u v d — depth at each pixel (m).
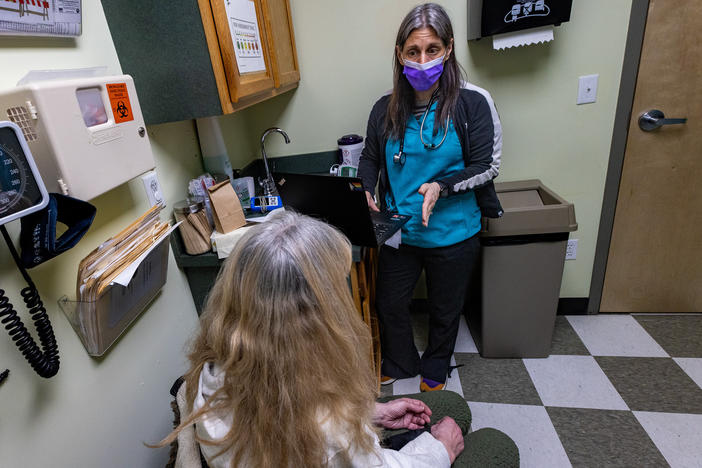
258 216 1.41
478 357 1.89
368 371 0.66
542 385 1.70
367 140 1.57
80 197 0.77
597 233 1.95
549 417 1.54
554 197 1.66
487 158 1.35
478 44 1.70
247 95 1.19
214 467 0.63
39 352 0.73
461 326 2.12
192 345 0.71
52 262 0.84
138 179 1.12
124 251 0.91
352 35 1.78
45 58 0.83
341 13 1.75
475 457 1.02
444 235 1.46
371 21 1.75
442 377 1.73
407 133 1.41
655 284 2.00
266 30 1.39
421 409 1.07
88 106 0.79
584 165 1.83
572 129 1.78
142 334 1.13
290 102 1.95
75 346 0.88
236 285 0.58
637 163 1.79
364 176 1.53
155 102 1.11
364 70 1.84
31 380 0.76
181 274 1.35
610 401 1.58
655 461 1.34
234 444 0.58
